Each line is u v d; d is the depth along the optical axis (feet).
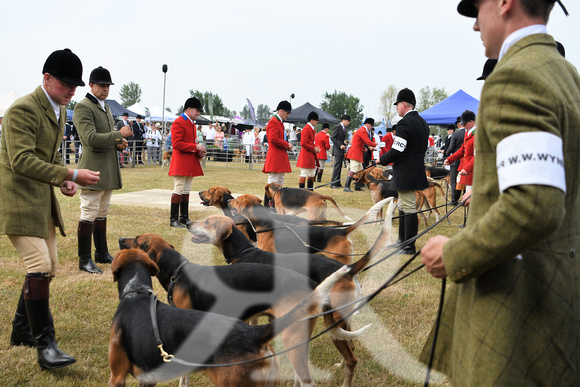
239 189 43.88
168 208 32.73
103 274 18.48
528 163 4.41
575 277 5.08
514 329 4.90
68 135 68.23
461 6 6.07
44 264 11.44
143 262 10.43
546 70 4.83
